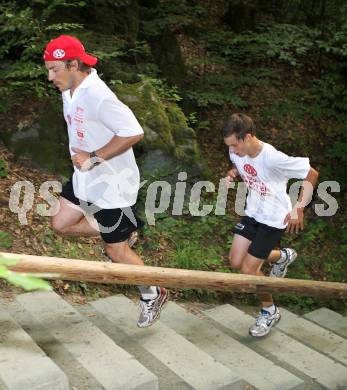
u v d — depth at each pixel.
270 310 3.86
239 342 3.68
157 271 2.76
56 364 2.82
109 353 2.99
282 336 3.92
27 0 6.23
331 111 7.96
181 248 5.29
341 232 6.51
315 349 3.88
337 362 3.68
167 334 3.47
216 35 8.84
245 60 8.41
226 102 7.91
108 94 2.80
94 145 2.91
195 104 7.59
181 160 5.72
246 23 9.48
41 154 5.36
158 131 5.67
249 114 7.84
